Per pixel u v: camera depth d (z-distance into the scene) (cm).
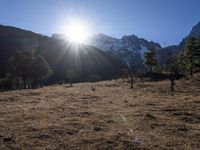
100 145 1878
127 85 8119
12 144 1889
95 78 17188
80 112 3178
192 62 9725
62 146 1858
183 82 7944
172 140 1998
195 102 4009
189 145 1886
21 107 3612
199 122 2650
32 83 11794
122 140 1989
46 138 2041
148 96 5066
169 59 11156
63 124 2491
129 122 2605
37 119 2738
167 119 2762
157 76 10681
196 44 9731
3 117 2839
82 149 1802
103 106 3716
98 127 2369
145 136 2103
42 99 4662
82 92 6091
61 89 7188
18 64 10900
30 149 1792
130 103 3997
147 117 2844
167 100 4328
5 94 5684
